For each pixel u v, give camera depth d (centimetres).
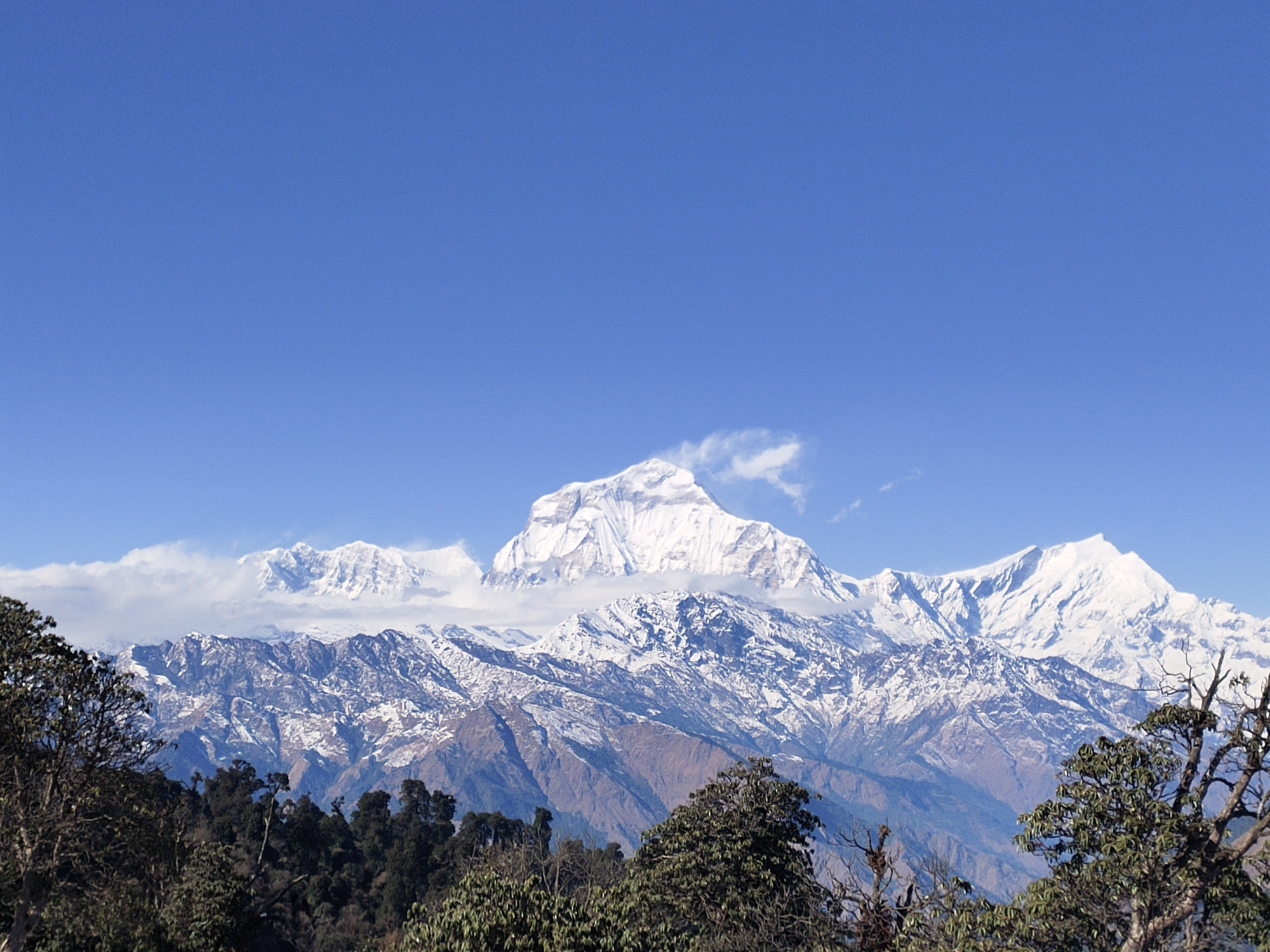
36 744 5206
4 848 5112
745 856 7081
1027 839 4216
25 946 5397
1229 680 3956
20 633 5306
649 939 4822
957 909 4291
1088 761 4106
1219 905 3916
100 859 5416
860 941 5197
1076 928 3922
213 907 7169
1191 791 3934
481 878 4831
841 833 5641
